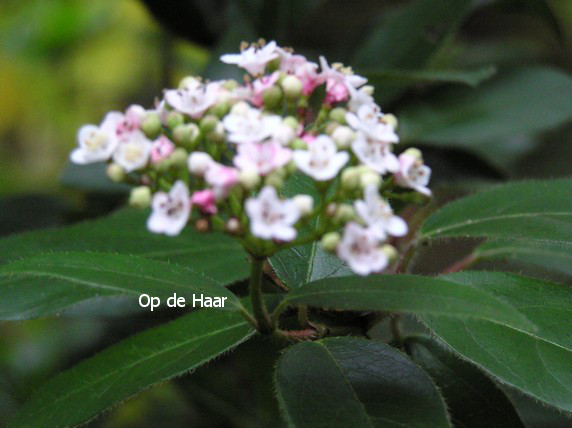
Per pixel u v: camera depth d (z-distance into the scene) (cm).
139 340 25
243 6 34
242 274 27
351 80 23
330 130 22
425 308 20
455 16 35
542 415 30
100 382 24
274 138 20
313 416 21
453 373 26
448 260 35
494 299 20
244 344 30
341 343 23
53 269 22
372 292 21
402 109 36
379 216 20
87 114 61
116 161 20
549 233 25
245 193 20
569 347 23
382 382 22
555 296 25
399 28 36
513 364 23
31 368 39
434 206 32
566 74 37
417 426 21
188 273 23
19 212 37
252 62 22
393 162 21
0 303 25
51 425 24
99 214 37
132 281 22
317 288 21
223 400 34
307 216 20
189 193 21
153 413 38
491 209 26
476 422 25
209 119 21
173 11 39
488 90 36
